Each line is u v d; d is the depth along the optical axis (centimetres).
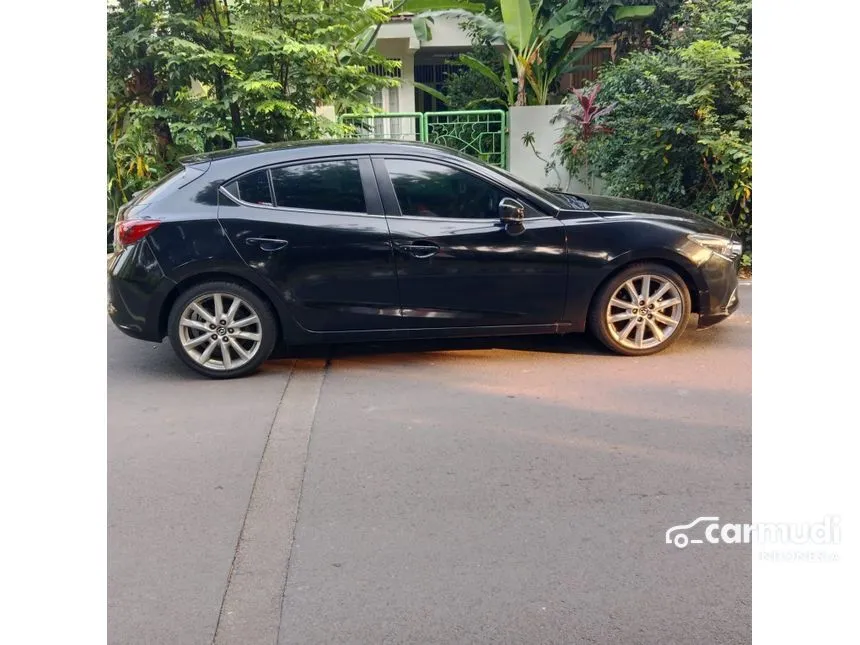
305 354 598
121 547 330
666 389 505
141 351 618
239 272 528
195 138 827
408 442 430
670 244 555
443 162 546
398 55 1402
